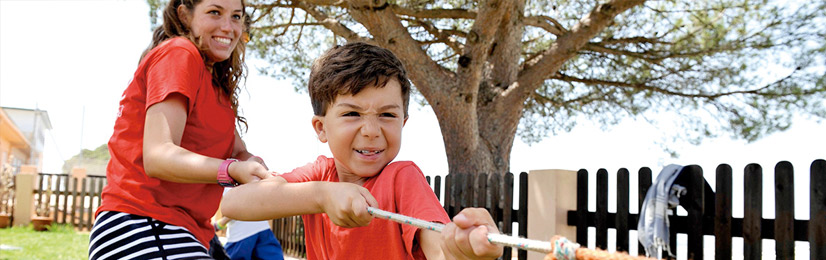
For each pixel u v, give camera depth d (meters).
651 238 5.38
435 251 1.39
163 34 2.37
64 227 13.84
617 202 6.06
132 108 2.14
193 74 2.10
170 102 2.02
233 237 5.83
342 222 1.42
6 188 14.34
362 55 1.65
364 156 1.65
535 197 6.57
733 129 11.10
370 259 1.59
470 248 1.12
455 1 11.25
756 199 5.09
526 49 12.84
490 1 8.45
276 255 5.99
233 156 2.57
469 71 9.04
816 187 4.77
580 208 6.36
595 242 6.19
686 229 5.54
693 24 10.81
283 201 1.54
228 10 2.33
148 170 1.97
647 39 10.98
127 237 2.07
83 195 14.21
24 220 14.19
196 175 1.86
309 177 1.84
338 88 1.61
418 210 1.46
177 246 2.10
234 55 2.49
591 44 11.23
